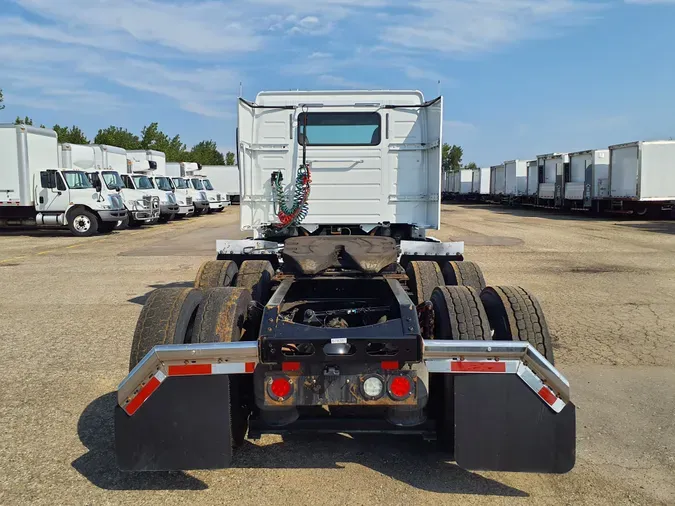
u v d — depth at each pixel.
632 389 4.78
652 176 24.89
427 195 6.76
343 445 3.83
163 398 3.04
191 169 36.47
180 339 3.49
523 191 39.31
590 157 28.72
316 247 4.73
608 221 25.50
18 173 19.30
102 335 6.48
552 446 3.03
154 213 24.08
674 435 3.94
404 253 6.14
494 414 3.04
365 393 3.00
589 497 3.19
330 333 3.05
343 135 6.76
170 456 3.06
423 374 3.11
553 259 12.77
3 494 3.23
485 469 3.06
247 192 6.72
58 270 11.68
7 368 5.34
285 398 3.02
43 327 6.86
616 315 7.36
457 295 3.68
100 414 4.31
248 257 6.39
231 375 3.26
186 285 9.84
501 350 3.00
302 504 3.12
